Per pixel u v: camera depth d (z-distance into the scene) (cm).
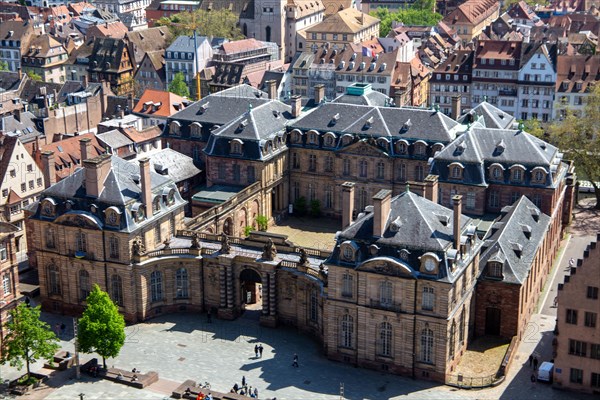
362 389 13412
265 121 19962
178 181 19512
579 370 13025
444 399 13050
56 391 13275
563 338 12988
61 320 15850
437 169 18000
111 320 13550
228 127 19838
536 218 16400
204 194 19262
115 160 15725
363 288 13638
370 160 19512
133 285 15425
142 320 15650
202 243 16112
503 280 14425
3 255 14162
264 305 15475
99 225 15125
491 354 14300
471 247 14025
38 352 13412
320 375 13850
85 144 15838
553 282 17062
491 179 17762
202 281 15912
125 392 13262
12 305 14300
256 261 15262
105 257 15375
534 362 13900
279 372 13938
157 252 15600
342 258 13725
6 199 18962
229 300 15688
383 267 13362
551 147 18062
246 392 13225
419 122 19262
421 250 13200
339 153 19738
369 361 14012
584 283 12631
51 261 15888
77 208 15425
